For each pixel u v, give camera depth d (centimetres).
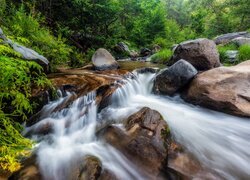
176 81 583
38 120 432
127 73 695
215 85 523
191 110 527
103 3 1100
